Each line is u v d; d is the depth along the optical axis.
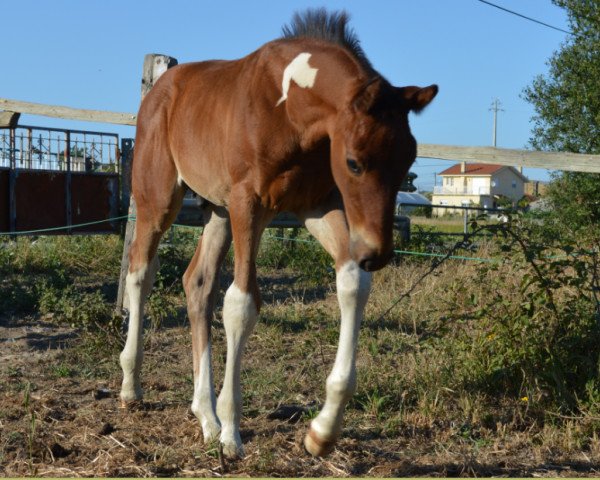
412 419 4.45
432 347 5.21
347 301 3.51
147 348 6.43
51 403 4.87
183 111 4.42
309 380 5.41
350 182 3.01
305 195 3.69
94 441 4.15
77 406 4.88
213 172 4.11
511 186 71.81
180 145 4.40
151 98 4.83
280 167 3.59
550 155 6.67
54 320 7.42
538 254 4.88
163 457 3.83
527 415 4.48
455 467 3.79
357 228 3.01
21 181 12.17
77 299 7.65
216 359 5.95
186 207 9.44
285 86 3.51
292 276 10.73
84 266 11.27
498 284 5.27
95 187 13.16
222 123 3.95
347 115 3.03
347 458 3.87
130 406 4.78
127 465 3.78
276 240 12.13
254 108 3.64
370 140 2.91
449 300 6.62
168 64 7.36
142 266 4.83
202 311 4.45
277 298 8.91
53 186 12.59
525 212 5.23
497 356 4.87
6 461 3.84
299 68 3.46
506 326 4.92
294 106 3.46
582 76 13.69
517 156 6.75
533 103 14.06
